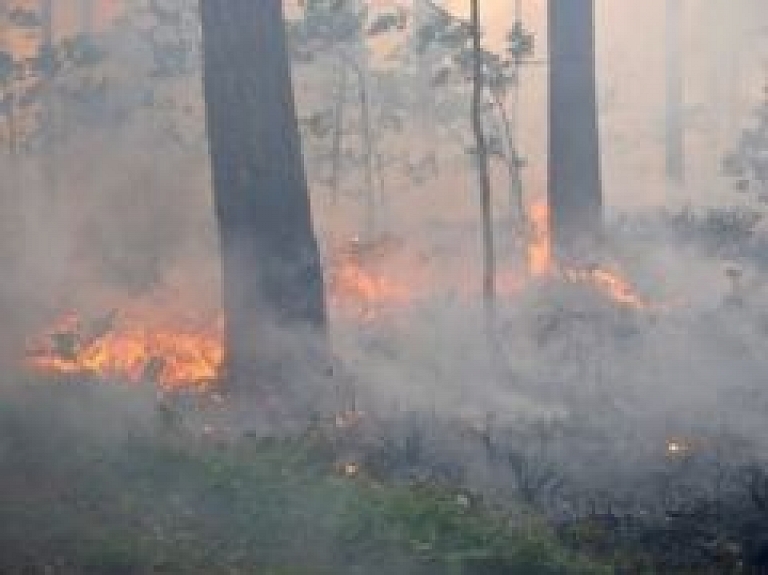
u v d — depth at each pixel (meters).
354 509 9.03
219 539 8.51
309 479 9.52
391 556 8.53
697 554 9.72
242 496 9.05
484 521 9.40
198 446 10.01
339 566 8.38
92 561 7.89
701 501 10.77
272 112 13.59
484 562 8.64
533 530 9.49
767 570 9.56
